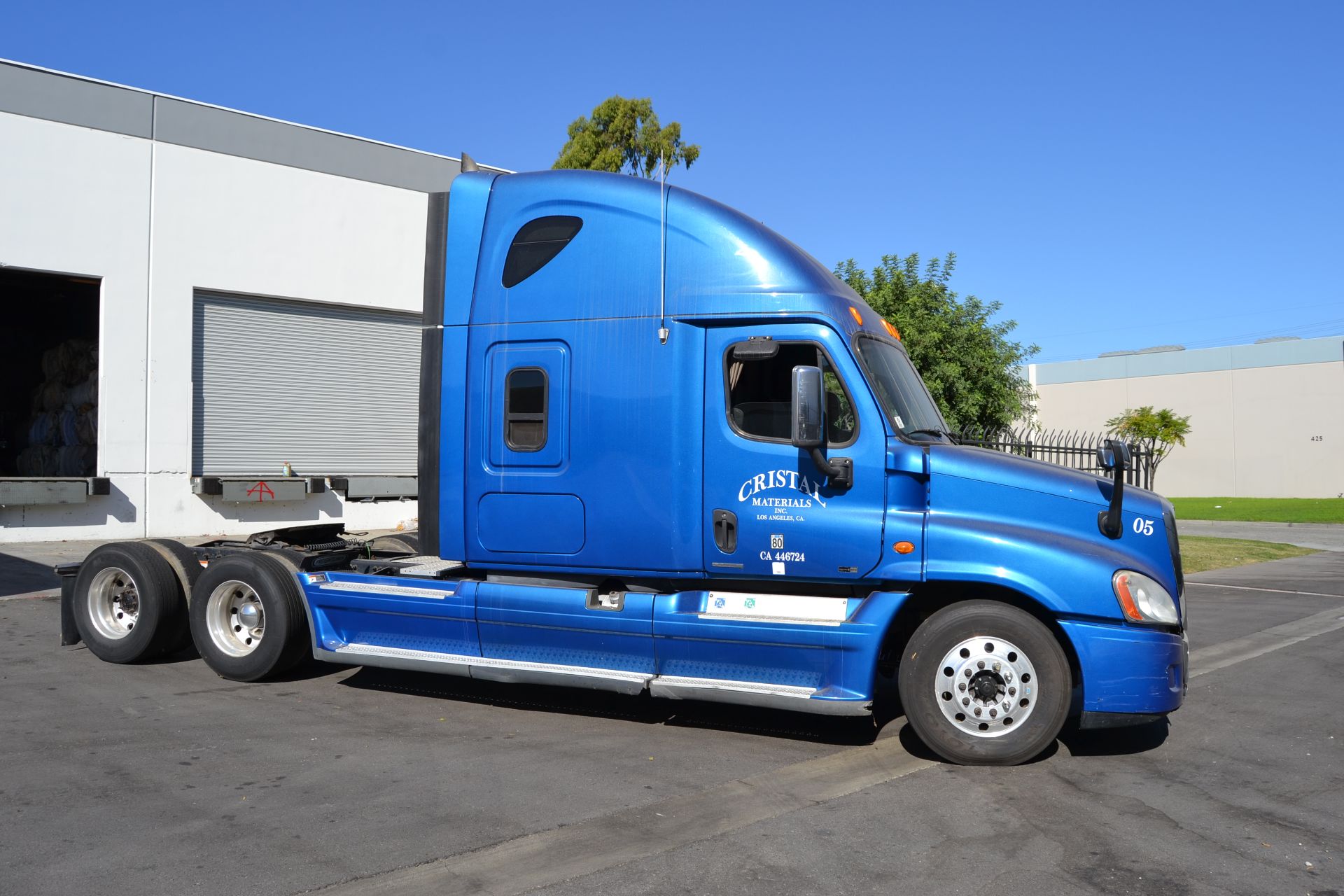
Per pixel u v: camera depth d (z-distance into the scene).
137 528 17.23
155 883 3.99
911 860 4.34
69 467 17.72
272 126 18.80
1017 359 18.59
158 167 17.42
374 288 20.19
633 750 6.01
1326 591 15.10
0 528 15.90
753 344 6.06
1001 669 5.65
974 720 5.71
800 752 6.02
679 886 4.04
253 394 18.83
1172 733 6.58
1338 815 4.99
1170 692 5.59
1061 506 5.84
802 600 6.05
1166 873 4.23
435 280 7.01
